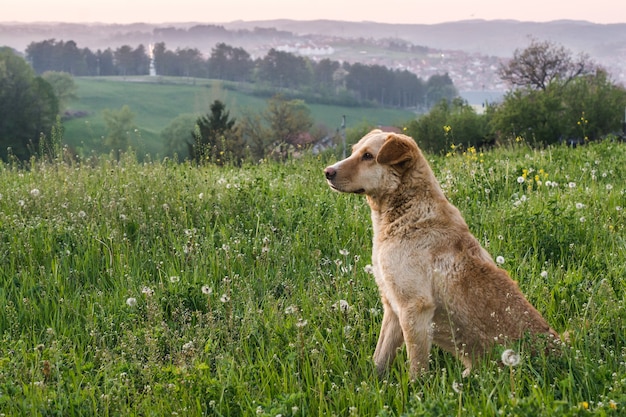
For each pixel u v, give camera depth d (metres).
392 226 5.04
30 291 5.83
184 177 9.38
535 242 6.71
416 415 3.55
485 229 7.32
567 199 8.30
